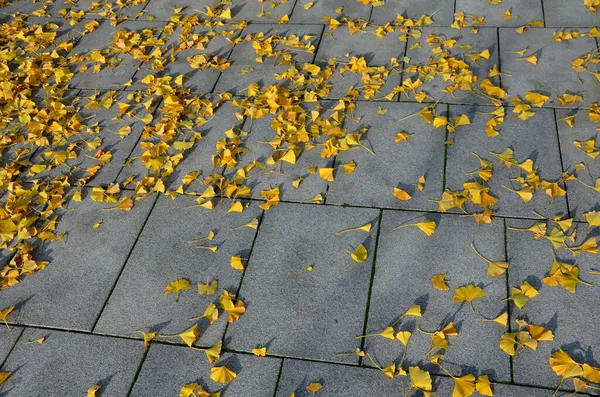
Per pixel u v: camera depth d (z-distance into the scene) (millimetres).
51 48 4160
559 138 2877
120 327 2436
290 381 2166
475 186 2676
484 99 3154
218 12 4207
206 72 3689
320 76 3469
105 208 2938
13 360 2383
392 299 2357
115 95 3629
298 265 2539
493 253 2447
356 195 2785
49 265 2723
